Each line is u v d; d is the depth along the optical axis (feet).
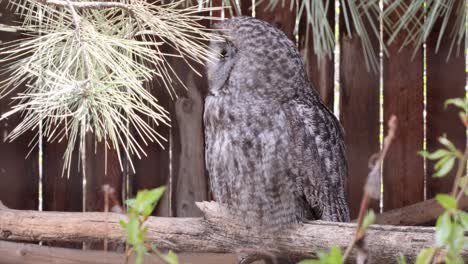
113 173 33.22
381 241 19.13
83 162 32.50
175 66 33.50
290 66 24.52
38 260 26.53
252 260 23.45
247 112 23.80
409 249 18.89
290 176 23.88
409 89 34.32
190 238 22.40
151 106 33.04
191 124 33.83
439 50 34.09
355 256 20.01
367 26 34.17
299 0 33.78
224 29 24.75
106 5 21.52
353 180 34.30
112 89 20.39
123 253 26.94
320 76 34.06
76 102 21.52
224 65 24.54
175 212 34.06
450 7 28.66
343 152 26.66
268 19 33.88
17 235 23.72
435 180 34.32
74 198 33.24
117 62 21.31
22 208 32.78
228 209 24.23
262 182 23.63
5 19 31.81
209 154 24.75
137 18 22.03
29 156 32.89
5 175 32.58
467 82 34.01
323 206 24.76
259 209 23.50
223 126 24.08
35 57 20.99
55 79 20.47
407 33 34.09
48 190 33.09
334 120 26.66
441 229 9.93
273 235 22.57
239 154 23.81
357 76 34.27
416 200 34.45
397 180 34.45
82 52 20.86
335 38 34.19
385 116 34.50
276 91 24.13
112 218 22.94
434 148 34.37
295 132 24.02
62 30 21.76
